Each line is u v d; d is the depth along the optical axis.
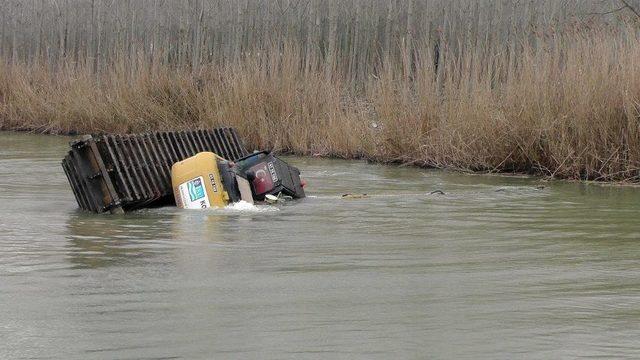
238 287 27.48
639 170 56.16
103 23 98.12
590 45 60.53
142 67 86.19
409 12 80.31
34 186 52.00
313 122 75.38
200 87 83.69
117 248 33.94
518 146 61.25
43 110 93.19
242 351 21.17
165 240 35.72
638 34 60.41
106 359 20.61
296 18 86.31
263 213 43.09
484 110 63.03
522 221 40.91
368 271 29.91
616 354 21.00
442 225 39.69
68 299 25.94
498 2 75.81
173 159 49.50
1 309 24.81
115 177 43.62
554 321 23.70
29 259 31.75
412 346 21.55
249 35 86.75
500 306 25.30
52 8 102.31
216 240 35.69
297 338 22.19
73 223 40.00
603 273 29.80
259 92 77.06
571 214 43.16
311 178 58.34
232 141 60.16
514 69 64.81
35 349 21.34
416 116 67.19
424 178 58.62
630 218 41.97
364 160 69.94
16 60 102.31
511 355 20.89
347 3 84.81
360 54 83.56
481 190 52.41
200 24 90.00
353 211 43.78
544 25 72.50
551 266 30.89
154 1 93.56
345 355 20.89
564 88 59.81
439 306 25.25
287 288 27.39
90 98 89.62
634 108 56.50
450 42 77.62
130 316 24.14
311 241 35.56
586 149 57.69
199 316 24.16
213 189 44.56
